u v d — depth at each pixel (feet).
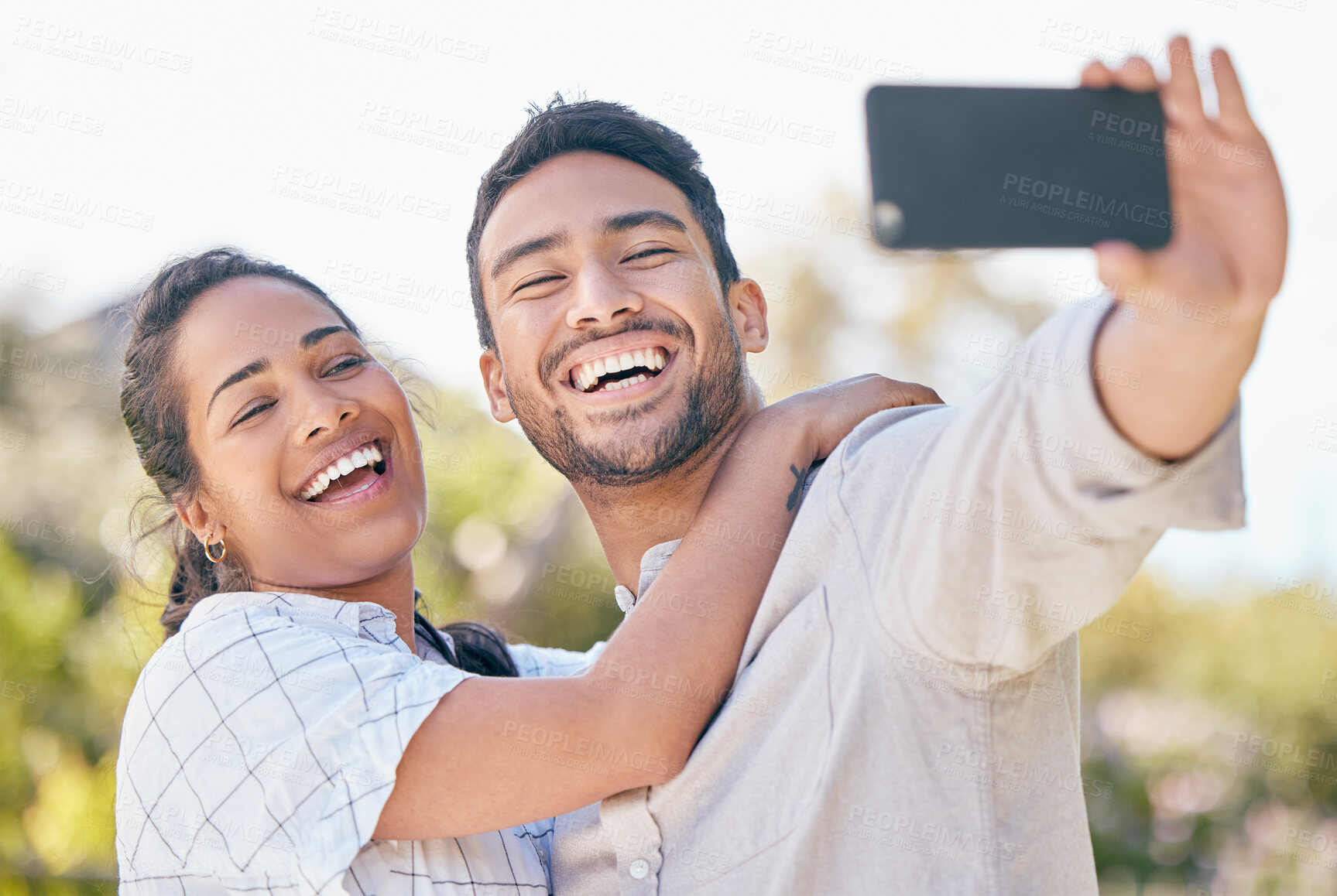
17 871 16.76
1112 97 3.53
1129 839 19.06
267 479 6.19
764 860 4.72
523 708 4.93
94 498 16.97
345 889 4.83
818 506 4.93
